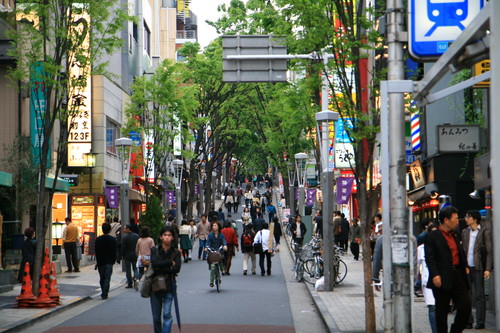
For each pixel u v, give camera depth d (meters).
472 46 7.52
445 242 11.47
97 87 44.09
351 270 31.20
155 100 44.00
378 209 29.52
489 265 14.10
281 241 56.12
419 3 9.84
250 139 62.97
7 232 28.58
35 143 30.89
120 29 22.27
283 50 22.64
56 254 33.19
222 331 15.73
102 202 43.16
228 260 31.11
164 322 13.12
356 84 14.93
